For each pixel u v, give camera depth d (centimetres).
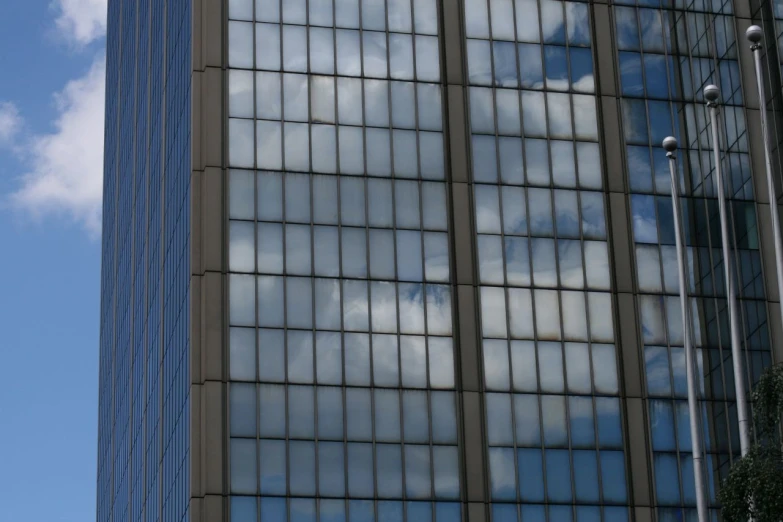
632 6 9500
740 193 9219
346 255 8506
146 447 10319
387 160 8762
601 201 9012
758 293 9025
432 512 8144
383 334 8406
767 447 6119
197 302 8244
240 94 8694
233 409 8069
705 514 6291
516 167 8956
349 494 8050
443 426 8325
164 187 10006
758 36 6569
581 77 9256
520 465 8362
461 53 9119
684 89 9381
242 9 8875
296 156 8631
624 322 8788
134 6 12938
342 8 9019
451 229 8725
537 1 9350
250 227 8438
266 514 7906
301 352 8256
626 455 8506
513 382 8519
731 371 8800
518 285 8725
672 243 9038
